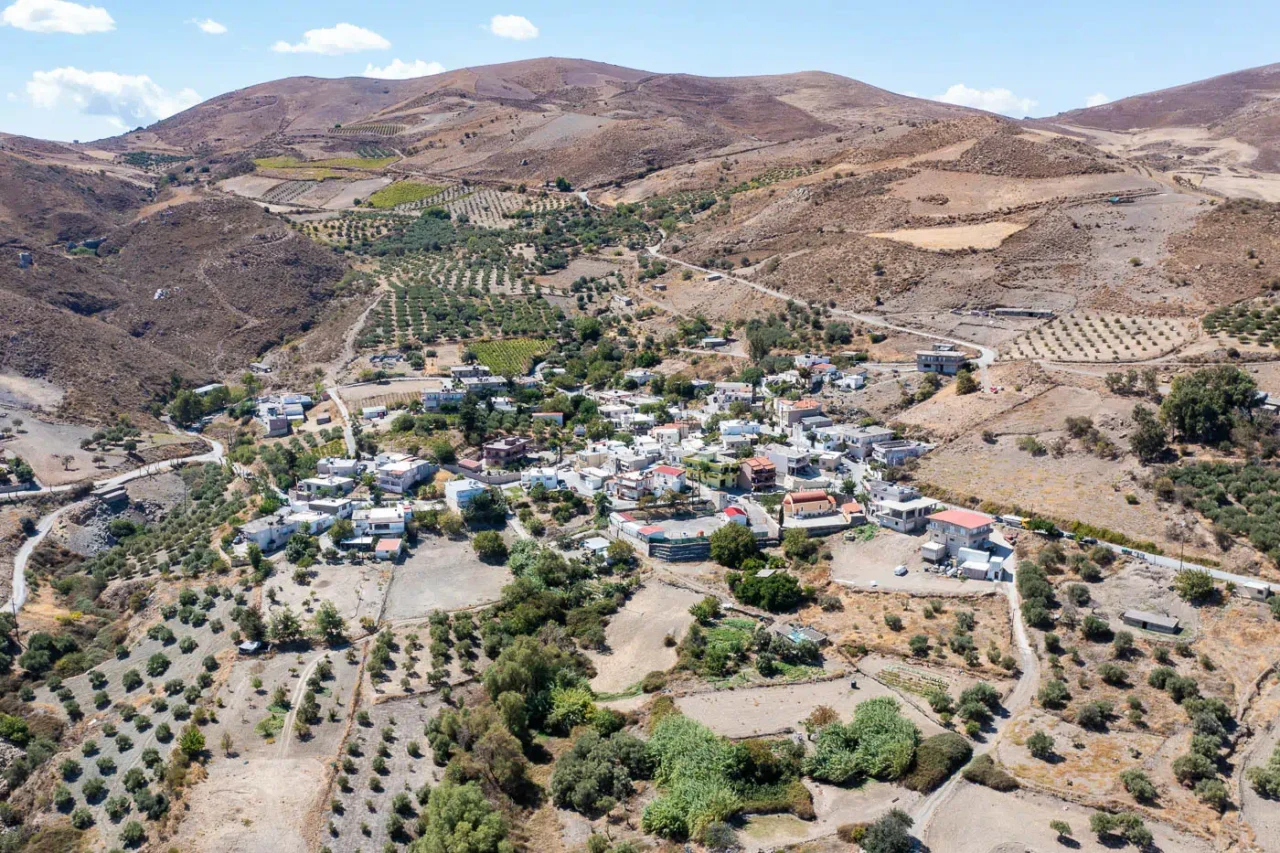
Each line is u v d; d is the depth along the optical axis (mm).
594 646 152375
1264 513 159500
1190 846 104250
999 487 186875
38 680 154125
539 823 113875
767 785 117250
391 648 153625
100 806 122500
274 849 112562
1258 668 131375
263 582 172875
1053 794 112750
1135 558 158000
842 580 165250
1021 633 145750
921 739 123125
